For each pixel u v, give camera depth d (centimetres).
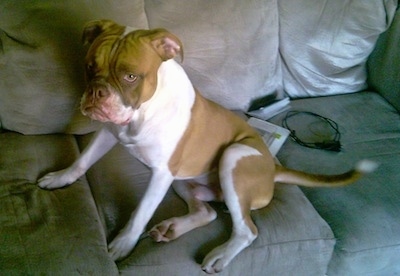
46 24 135
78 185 129
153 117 116
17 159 133
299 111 191
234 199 125
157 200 123
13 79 135
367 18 196
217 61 172
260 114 186
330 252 131
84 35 116
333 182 138
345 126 184
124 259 114
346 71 207
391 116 193
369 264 137
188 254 118
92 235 112
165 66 118
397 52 197
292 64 196
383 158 166
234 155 129
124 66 101
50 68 137
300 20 189
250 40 177
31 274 101
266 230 127
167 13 159
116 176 139
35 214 114
